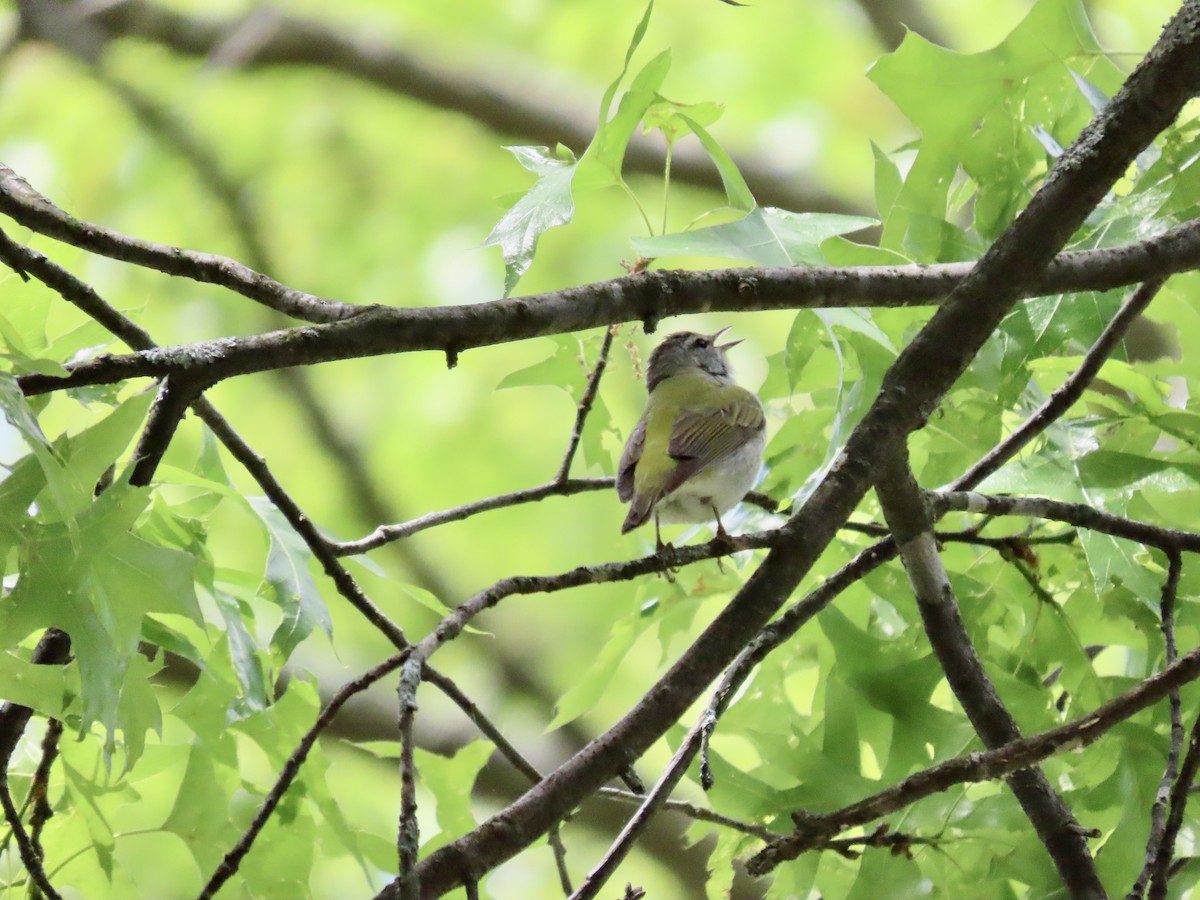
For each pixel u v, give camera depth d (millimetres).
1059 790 7891
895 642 8359
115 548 5539
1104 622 8438
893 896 7402
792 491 9898
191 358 5711
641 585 9922
